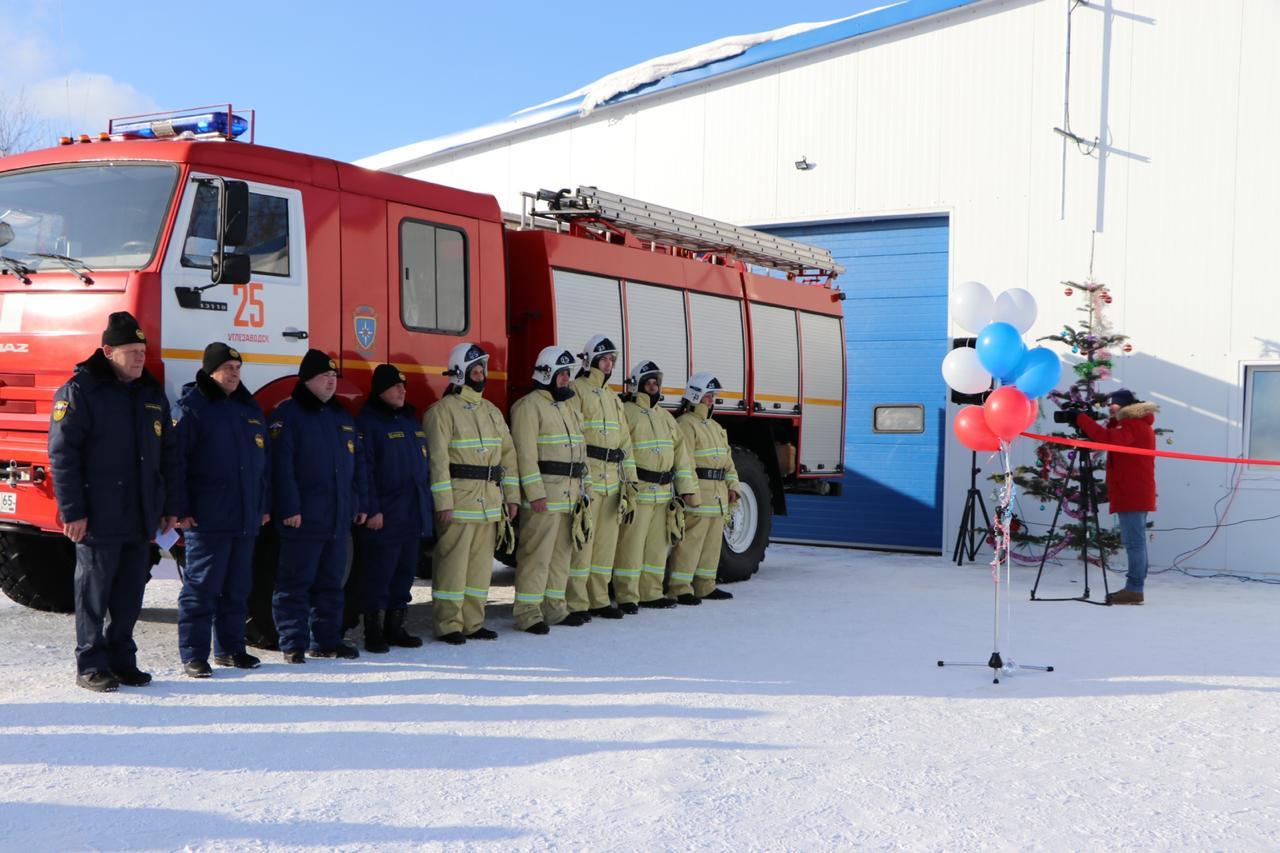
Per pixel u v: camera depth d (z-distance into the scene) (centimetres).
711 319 1099
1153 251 1277
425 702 570
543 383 823
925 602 981
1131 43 1286
